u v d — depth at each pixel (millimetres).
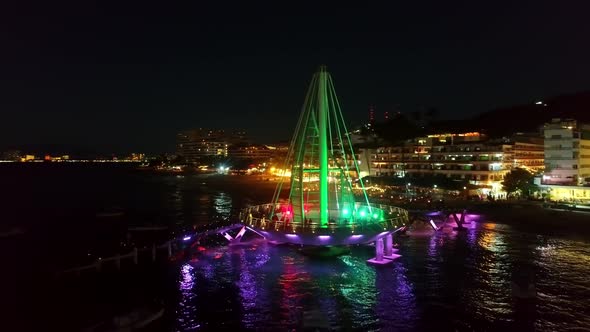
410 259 66562
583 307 47500
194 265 65062
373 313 46719
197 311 48000
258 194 178875
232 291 53812
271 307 48812
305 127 67062
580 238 78500
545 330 42438
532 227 88438
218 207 139375
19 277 60062
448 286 54375
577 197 111625
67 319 45875
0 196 181625
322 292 53031
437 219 91750
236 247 75625
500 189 125438
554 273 58594
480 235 82812
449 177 133125
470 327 43250
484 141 139000
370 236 60750
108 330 42500
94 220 114938
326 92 65125
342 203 76688
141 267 64125
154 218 116562
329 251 68500
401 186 138125
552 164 117250
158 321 45531
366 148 181625
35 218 119062
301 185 65688
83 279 58906
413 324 44062
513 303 48906
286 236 60312
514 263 63500
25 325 44438
